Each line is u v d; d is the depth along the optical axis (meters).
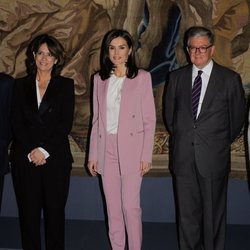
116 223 3.42
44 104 3.30
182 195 3.35
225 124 3.27
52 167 3.30
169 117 3.48
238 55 4.09
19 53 4.30
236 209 4.27
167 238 3.98
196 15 4.11
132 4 4.16
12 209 4.51
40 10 4.25
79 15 4.23
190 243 3.41
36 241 3.41
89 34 4.23
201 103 3.26
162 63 4.18
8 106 3.38
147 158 3.28
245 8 4.05
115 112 3.30
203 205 3.33
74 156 4.36
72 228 4.24
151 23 4.16
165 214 4.35
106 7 4.19
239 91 3.26
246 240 3.91
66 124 3.33
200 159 3.24
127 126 3.25
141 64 4.20
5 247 3.74
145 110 3.31
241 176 4.18
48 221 3.38
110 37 3.22
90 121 4.31
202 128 3.23
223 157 3.28
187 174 3.31
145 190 4.35
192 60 3.21
